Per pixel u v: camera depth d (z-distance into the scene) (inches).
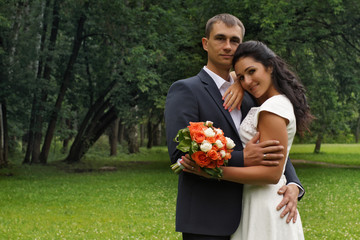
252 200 103.9
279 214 102.5
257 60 105.3
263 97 109.6
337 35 785.6
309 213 362.0
